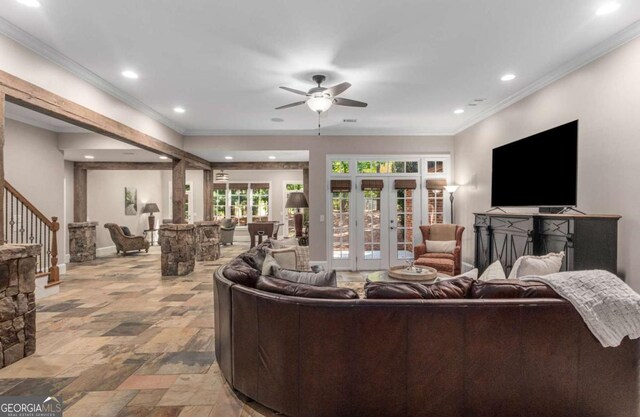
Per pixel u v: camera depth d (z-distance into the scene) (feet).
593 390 6.00
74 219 26.48
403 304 5.94
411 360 5.98
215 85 13.55
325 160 21.84
